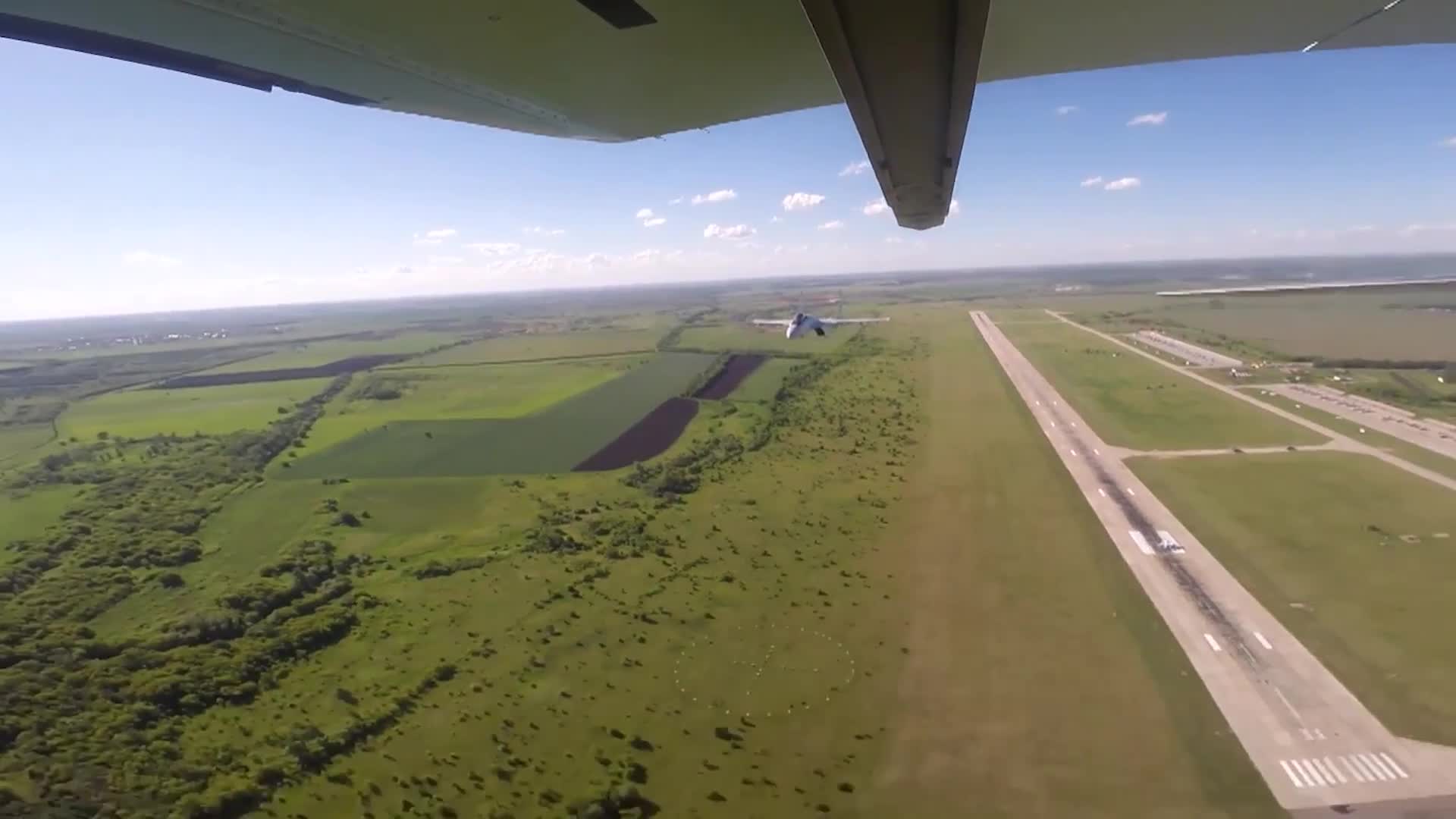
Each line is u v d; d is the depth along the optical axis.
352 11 5.11
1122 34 6.34
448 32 5.59
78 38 5.48
